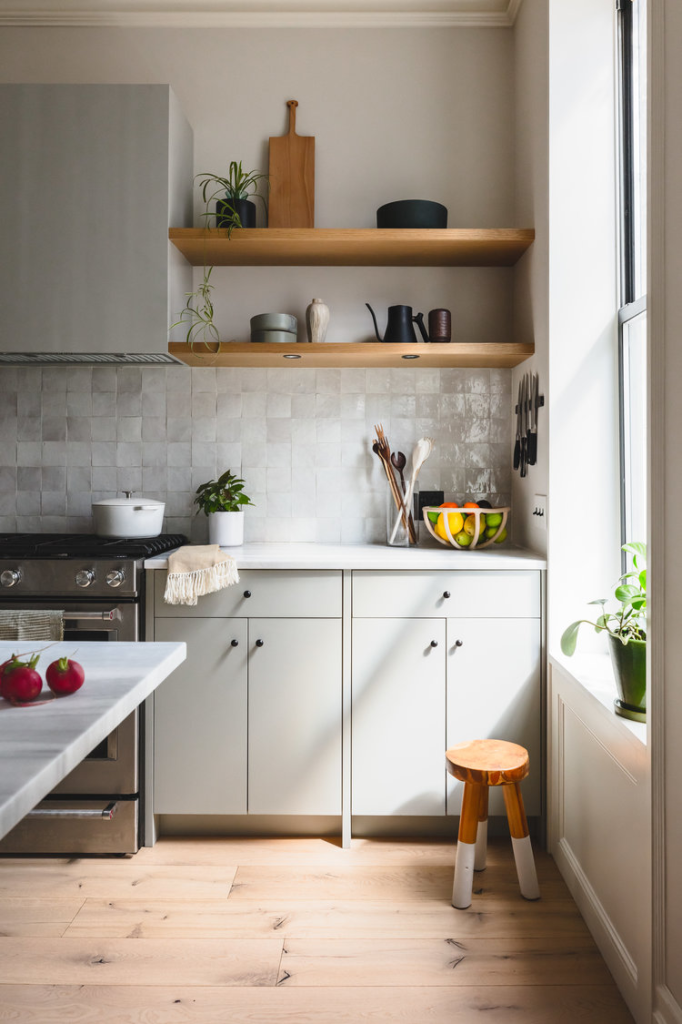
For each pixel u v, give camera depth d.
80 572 2.25
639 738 1.51
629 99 2.25
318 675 2.32
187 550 2.29
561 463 2.29
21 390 2.85
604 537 2.29
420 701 2.32
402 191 2.84
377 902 2.00
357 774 2.32
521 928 1.88
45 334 2.44
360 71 2.85
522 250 2.60
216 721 2.33
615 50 2.28
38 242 2.45
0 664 1.26
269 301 2.83
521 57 2.69
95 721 0.99
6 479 2.85
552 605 2.29
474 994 1.63
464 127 2.84
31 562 2.26
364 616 2.31
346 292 2.83
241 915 1.94
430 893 2.05
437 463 2.85
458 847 1.98
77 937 1.85
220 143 2.84
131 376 2.85
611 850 1.72
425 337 2.67
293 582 2.31
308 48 2.85
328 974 1.70
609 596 2.29
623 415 2.26
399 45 2.85
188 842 2.37
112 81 2.85
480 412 2.85
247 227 2.59
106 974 1.71
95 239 2.44
